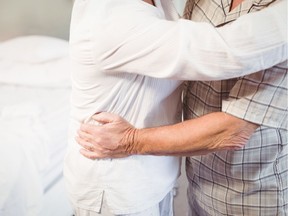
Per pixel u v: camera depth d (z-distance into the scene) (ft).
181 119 3.11
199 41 1.96
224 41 1.92
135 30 2.05
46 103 6.51
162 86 2.53
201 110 2.93
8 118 5.51
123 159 2.60
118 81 2.39
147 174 2.70
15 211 4.63
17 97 6.77
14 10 8.36
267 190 2.96
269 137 2.69
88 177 2.70
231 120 2.29
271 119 2.29
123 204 2.67
